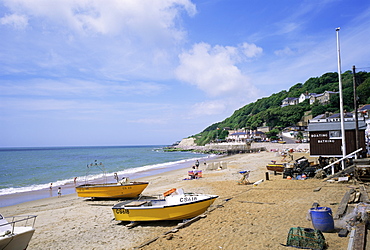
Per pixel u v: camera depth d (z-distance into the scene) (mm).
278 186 15672
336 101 86000
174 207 10695
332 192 12367
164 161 66750
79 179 33719
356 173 14180
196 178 25469
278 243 6867
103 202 17297
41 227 11766
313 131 18344
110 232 10383
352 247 5824
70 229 11172
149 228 10539
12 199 21438
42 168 51000
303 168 18625
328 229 7191
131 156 95188
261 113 119500
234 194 14898
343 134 15938
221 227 8719
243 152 76875
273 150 62531
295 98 117812
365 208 7465
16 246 7645
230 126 164625
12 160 78125
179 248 7215
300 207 10320
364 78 83125
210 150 107000
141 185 17750
